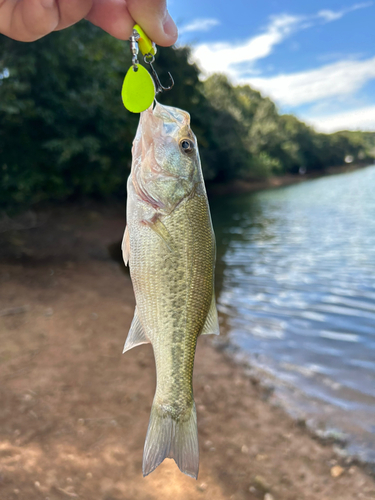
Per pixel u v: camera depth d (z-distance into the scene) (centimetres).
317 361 85
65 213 242
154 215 26
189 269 26
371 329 100
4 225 186
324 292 133
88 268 157
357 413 67
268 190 646
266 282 148
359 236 232
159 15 22
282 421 65
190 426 26
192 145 27
